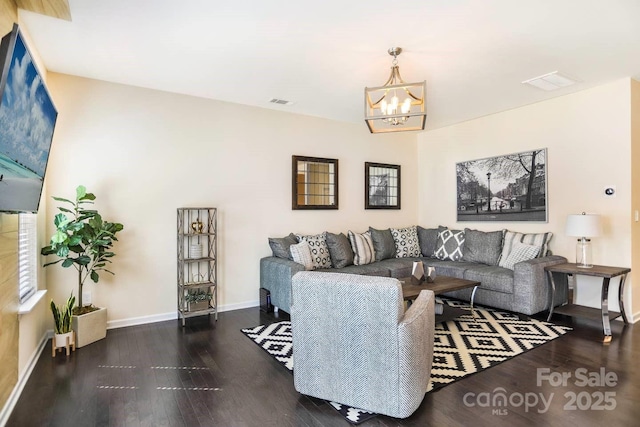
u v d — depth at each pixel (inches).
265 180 178.1
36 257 115.0
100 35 104.6
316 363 83.7
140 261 146.9
